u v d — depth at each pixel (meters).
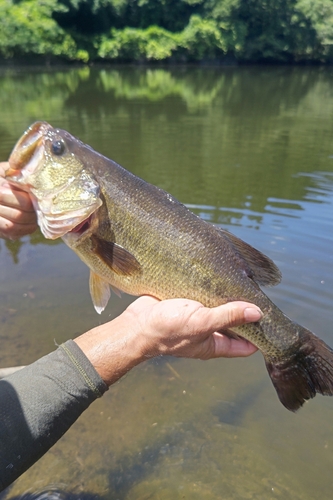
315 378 0.47
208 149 2.13
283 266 1.03
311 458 0.62
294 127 2.70
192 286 0.46
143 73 6.11
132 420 0.67
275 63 7.86
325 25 7.21
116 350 0.36
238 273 0.48
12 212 0.41
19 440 0.29
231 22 7.13
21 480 0.58
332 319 0.87
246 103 3.62
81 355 0.33
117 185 0.46
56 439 0.31
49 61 6.68
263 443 0.64
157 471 0.60
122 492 0.57
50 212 0.43
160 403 0.70
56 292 0.95
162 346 0.38
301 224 1.25
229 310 0.39
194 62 7.59
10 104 3.16
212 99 3.78
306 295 0.94
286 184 1.62
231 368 0.78
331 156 2.04
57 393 0.31
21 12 6.17
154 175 1.70
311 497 0.57
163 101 3.55
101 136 2.29
